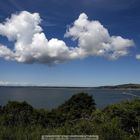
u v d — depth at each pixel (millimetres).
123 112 11633
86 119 11742
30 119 14836
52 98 93562
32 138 8852
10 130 9391
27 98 91188
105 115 11797
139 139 9938
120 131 10125
